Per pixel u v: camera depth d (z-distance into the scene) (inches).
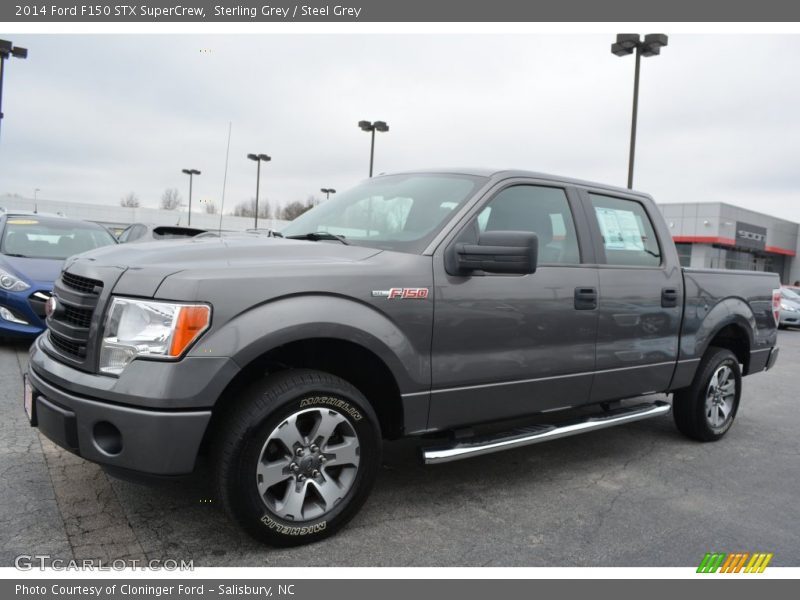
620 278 158.9
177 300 98.8
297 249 121.6
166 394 96.5
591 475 160.6
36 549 106.3
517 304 135.6
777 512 142.3
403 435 123.8
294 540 110.2
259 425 103.0
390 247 129.4
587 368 150.9
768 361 216.2
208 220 2230.6
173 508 123.8
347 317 111.1
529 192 148.4
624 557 116.3
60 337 114.6
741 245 1632.6
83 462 144.0
